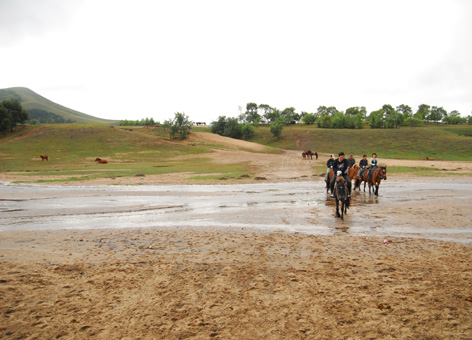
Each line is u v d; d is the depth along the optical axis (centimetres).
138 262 736
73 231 1056
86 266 711
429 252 782
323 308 503
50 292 575
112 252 818
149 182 2673
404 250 801
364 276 632
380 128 13288
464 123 16688
